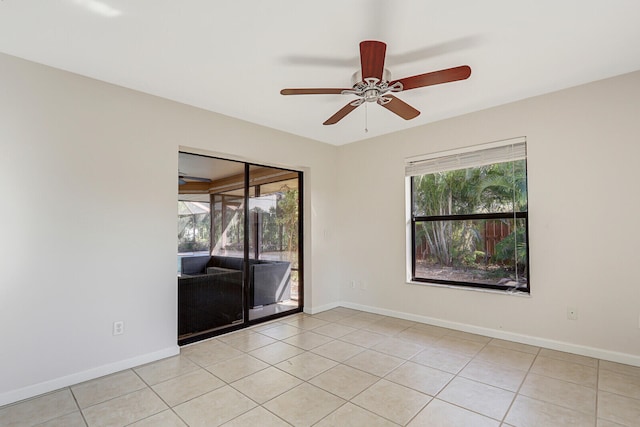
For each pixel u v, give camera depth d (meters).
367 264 4.63
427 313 4.04
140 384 2.56
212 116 3.52
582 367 2.77
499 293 3.49
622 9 1.95
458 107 3.54
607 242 2.91
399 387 2.48
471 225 3.81
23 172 2.41
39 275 2.46
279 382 2.57
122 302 2.84
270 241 4.32
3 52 2.35
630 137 2.82
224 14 1.97
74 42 2.24
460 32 2.18
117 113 2.86
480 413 2.14
